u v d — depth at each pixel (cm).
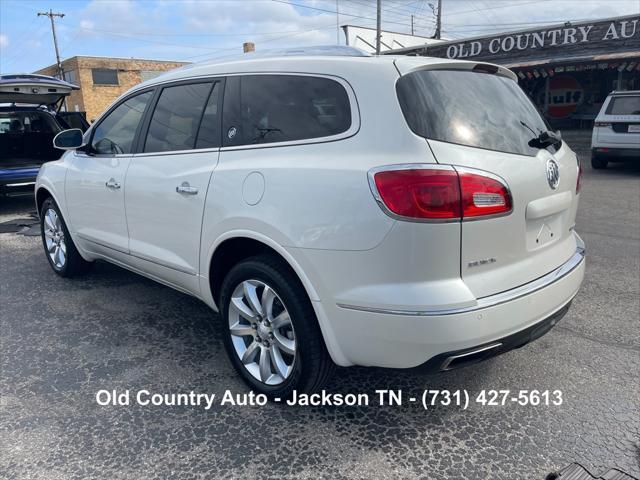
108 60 4662
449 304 218
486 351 232
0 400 294
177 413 279
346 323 239
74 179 425
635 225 674
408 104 231
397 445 253
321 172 241
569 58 1738
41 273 514
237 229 275
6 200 959
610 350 339
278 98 276
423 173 216
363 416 275
